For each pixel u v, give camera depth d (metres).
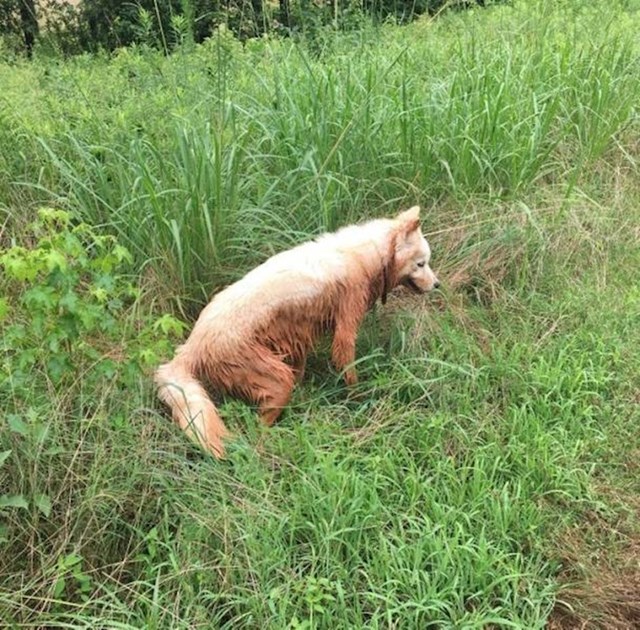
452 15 4.02
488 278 2.52
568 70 3.26
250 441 1.82
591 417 2.00
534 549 1.62
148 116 2.65
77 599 1.47
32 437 1.53
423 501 1.69
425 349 2.22
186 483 1.64
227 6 3.28
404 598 1.48
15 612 1.41
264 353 1.92
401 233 2.08
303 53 3.03
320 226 2.46
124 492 1.57
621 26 3.82
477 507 1.67
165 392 1.85
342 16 3.66
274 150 2.62
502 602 1.49
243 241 2.37
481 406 2.02
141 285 2.24
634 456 1.89
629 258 2.70
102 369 1.64
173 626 1.39
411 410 1.97
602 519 1.73
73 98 2.93
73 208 2.38
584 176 3.04
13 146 2.56
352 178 2.60
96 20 5.29
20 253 1.58
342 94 2.77
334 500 1.61
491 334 2.32
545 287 2.55
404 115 2.70
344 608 1.42
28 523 1.51
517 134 2.86
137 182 2.30
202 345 1.90
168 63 3.02
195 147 2.30
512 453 1.84
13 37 5.16
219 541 1.54
